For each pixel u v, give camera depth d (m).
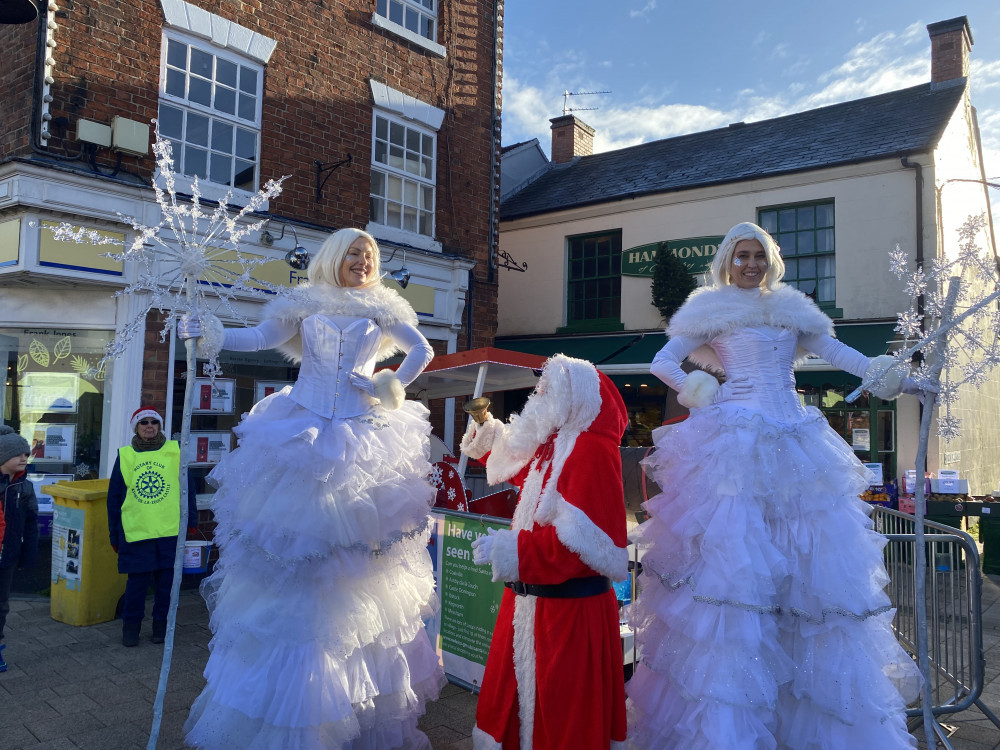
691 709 2.46
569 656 2.49
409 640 2.94
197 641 4.83
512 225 13.49
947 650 4.02
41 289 6.34
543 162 15.98
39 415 6.39
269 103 7.39
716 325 2.90
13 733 3.42
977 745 3.54
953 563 3.98
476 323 9.50
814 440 2.70
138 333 6.26
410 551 2.95
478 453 3.18
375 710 2.85
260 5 7.32
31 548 4.49
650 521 2.85
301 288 3.11
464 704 3.79
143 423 4.95
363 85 8.23
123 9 6.34
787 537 2.55
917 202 9.88
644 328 11.91
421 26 9.15
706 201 11.54
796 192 10.82
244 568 2.70
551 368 2.74
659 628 2.71
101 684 4.05
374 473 2.85
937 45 12.09
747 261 3.01
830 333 3.04
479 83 9.70
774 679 2.41
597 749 2.45
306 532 2.60
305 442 2.72
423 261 8.75
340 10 8.05
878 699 2.40
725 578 2.44
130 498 4.75
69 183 5.88
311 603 2.65
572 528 2.41
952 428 2.62
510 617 2.77
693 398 2.77
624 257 12.19
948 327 2.61
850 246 10.35
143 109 6.44
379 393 2.90
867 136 11.07
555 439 2.73
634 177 13.29
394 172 8.60
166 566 4.80
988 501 8.41
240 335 2.88
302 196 7.61
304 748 2.54
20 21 4.70
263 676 2.60
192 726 2.93
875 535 2.68
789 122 13.25
